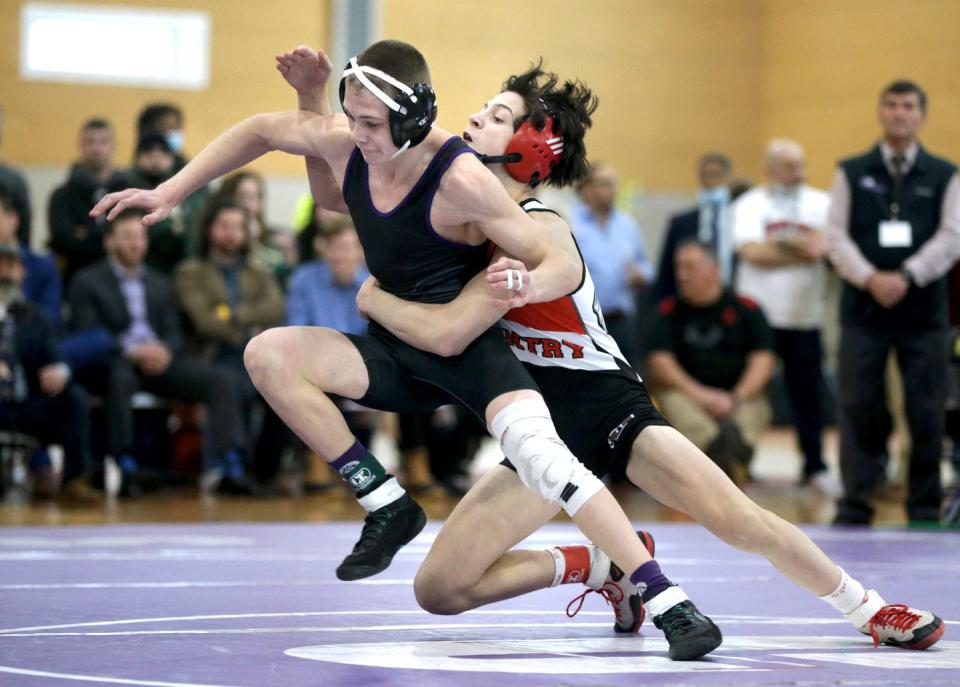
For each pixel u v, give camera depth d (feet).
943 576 22.17
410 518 15.24
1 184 37.73
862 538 28.68
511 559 16.24
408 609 17.74
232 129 16.20
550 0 71.56
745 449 39.47
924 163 31.96
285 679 12.16
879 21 67.05
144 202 15.62
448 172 14.62
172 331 38.78
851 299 32.14
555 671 12.76
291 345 15.07
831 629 16.43
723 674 12.69
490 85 70.74
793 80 72.13
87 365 36.45
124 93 64.44
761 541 14.93
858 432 32.22
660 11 73.10
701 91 73.67
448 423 41.75
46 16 63.31
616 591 16.06
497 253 15.17
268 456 40.14
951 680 12.46
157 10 64.75
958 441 37.35
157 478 39.47
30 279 37.29
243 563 23.03
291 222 65.72
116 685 11.78
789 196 43.34
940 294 31.91
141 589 19.39
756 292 43.11
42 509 33.71
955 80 62.90
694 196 73.67
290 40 66.69
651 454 15.06
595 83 72.38
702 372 39.96
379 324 15.69
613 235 46.24
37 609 17.15
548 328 15.51
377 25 68.18
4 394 34.42
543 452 14.23
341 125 15.60
